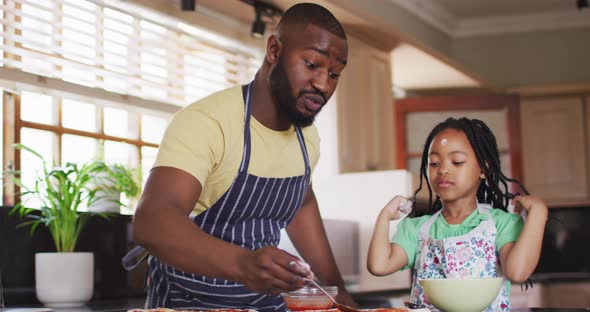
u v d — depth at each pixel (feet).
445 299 3.77
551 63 16.63
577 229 16.37
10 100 8.69
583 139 15.92
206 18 10.76
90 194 8.11
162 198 4.37
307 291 4.15
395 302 9.66
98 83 9.26
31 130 8.96
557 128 16.07
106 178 8.41
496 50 16.90
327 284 5.99
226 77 11.32
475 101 15.31
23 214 7.80
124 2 9.57
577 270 16.24
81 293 7.55
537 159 16.10
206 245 4.03
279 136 5.14
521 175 15.15
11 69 8.27
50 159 9.14
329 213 11.87
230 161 4.92
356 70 12.79
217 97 4.97
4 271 7.54
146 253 5.49
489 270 4.66
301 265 3.73
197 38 10.78
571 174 15.90
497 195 4.98
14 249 7.67
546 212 4.50
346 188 11.78
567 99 16.07
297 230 5.99
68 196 7.85
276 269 3.74
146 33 10.32
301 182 5.39
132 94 9.70
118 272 8.54
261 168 5.07
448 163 4.80
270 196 5.19
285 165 5.22
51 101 9.29
